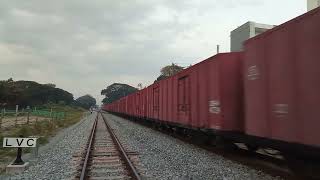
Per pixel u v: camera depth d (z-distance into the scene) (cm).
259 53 1144
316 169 961
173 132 2761
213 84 1574
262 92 1122
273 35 1052
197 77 1850
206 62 1689
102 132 3359
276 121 1031
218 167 1328
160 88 2977
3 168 1445
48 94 15962
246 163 1376
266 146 1155
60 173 1272
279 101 1014
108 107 14875
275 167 1269
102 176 1201
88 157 1595
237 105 1459
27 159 1641
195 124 1881
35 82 16038
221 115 1474
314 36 852
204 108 1720
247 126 1246
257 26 4359
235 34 4694
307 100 879
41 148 2102
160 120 2959
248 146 1559
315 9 848
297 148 941
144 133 3061
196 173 1230
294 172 1061
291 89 951
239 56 1480
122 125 4488
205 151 1777
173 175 1198
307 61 879
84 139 2650
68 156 1719
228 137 1484
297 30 925
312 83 859
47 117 5725
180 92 2236
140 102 4459
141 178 1145
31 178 1191
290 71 956
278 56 1020
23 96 11156
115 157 1630
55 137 2914
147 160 1534
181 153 1723
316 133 843
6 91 9856
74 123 5528
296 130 929
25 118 5384
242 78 1442
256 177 1130
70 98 17800
